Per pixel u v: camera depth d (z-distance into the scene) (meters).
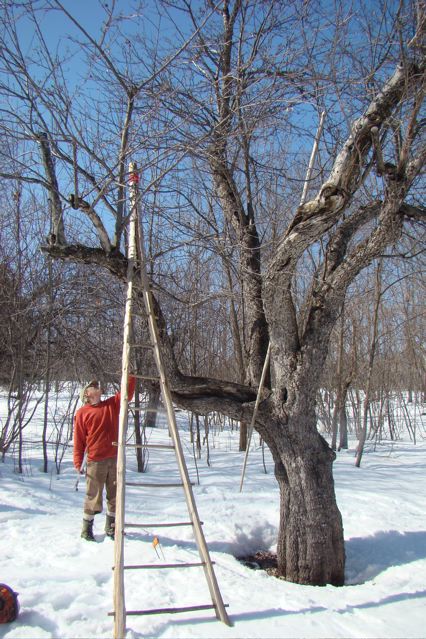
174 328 10.48
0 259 9.69
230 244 5.75
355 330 13.16
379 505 7.04
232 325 12.02
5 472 8.40
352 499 7.33
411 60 4.89
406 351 18.64
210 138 5.25
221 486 8.03
